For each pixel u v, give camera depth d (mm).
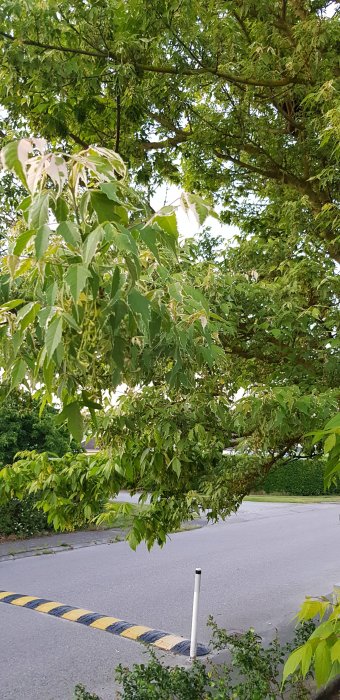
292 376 4387
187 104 6605
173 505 4508
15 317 2033
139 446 4316
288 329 4266
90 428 4141
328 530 18266
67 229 1643
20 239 1665
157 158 6762
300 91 6105
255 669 4855
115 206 1803
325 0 6383
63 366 2102
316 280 4625
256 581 11492
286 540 16453
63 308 1793
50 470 4930
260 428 3812
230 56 6113
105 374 2371
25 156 1581
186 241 4301
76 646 7680
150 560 13594
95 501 5043
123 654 7395
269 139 6969
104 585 11094
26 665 7059
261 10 6012
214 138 6859
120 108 5945
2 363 2180
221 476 4332
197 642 7777
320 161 6453
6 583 11242
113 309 1832
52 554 14336
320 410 3551
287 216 5887
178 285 2166
